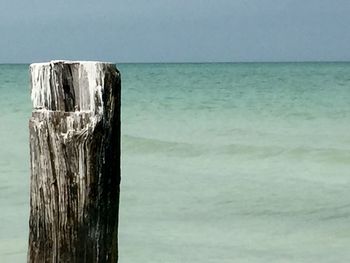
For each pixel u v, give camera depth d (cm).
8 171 1600
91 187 327
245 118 2917
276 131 2467
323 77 7800
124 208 1233
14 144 2136
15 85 5703
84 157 325
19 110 3238
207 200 1297
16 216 1124
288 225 1087
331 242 977
